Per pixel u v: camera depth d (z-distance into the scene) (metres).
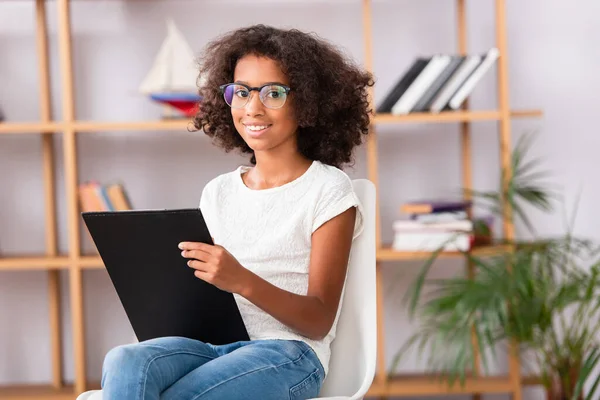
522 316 3.04
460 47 3.60
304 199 2.01
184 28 3.63
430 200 3.69
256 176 2.10
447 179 3.69
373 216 2.06
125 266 1.85
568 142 3.66
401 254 3.28
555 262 3.18
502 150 3.31
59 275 3.65
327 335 1.99
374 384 3.38
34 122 3.53
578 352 3.15
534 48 3.66
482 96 3.66
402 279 3.69
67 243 3.66
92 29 3.62
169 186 3.67
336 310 1.91
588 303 3.13
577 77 3.66
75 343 3.36
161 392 1.72
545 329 3.12
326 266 1.93
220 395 1.74
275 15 3.65
